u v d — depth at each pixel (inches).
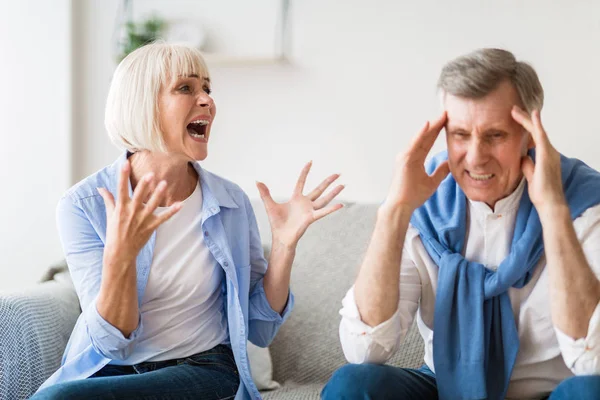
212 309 71.1
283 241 71.1
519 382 62.9
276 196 112.7
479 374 60.1
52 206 121.9
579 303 54.7
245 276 72.1
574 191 62.5
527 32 100.9
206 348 69.5
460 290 62.0
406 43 106.6
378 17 107.8
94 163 121.8
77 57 121.4
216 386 66.7
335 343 86.4
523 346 62.3
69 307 83.9
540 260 62.2
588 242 60.6
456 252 64.6
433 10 105.2
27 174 122.6
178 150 69.8
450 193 66.4
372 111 108.4
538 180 56.6
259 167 113.8
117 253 59.8
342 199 103.4
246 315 70.8
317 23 110.6
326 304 88.4
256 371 85.3
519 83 57.8
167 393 63.1
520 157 59.3
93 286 66.4
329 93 110.3
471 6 103.3
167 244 69.2
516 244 61.3
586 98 98.4
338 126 110.0
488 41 102.7
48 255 122.4
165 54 69.5
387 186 108.0
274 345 89.0
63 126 121.0
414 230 66.0
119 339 62.2
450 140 59.6
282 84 112.4
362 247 90.4
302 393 79.8
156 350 67.5
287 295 72.7
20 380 72.3
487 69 57.3
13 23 122.5
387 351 59.9
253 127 114.0
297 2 111.5
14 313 74.1
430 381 63.5
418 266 65.4
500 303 62.1
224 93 115.3
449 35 104.5
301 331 88.4
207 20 115.4
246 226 74.5
